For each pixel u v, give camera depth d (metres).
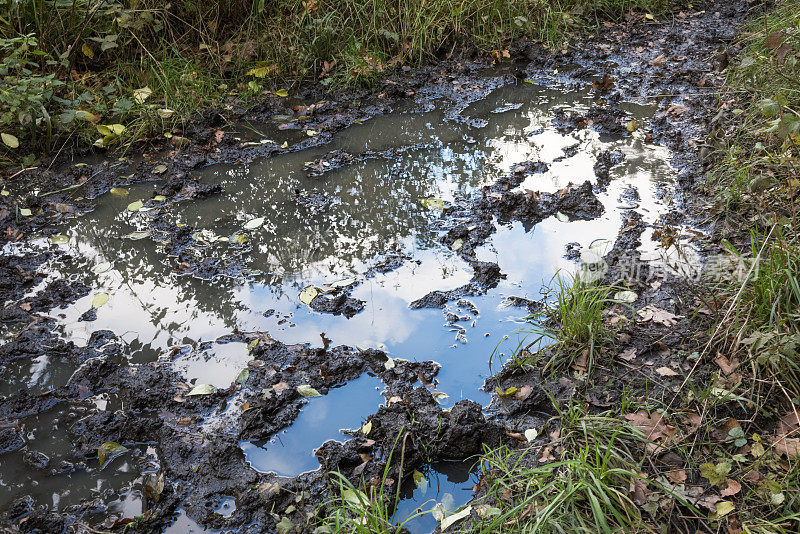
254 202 4.92
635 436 2.92
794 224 3.88
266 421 3.22
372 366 3.52
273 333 3.74
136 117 5.81
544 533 2.50
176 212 4.82
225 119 5.92
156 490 2.86
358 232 4.56
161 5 6.53
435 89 6.55
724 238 4.17
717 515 2.60
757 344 3.06
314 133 5.80
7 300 4.03
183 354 3.62
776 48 4.89
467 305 3.89
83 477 2.99
